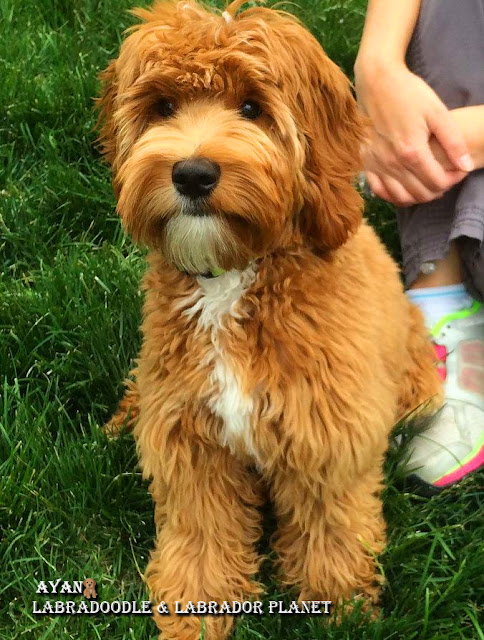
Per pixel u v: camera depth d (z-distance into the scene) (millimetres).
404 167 857
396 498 784
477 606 721
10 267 998
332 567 724
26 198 1047
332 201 642
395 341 743
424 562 733
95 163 1113
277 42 602
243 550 758
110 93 702
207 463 714
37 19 1324
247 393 639
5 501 758
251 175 576
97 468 791
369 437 669
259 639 698
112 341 912
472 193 838
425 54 910
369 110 881
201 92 606
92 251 1020
